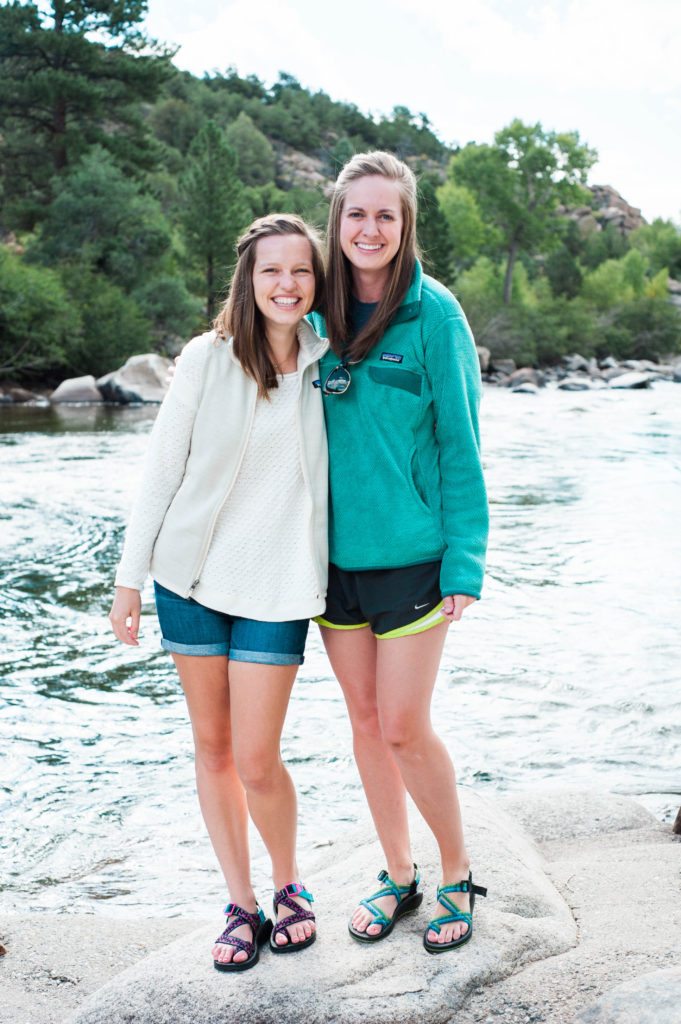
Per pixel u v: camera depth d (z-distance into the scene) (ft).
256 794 7.77
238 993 7.29
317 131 354.33
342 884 8.86
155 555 7.86
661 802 13.52
